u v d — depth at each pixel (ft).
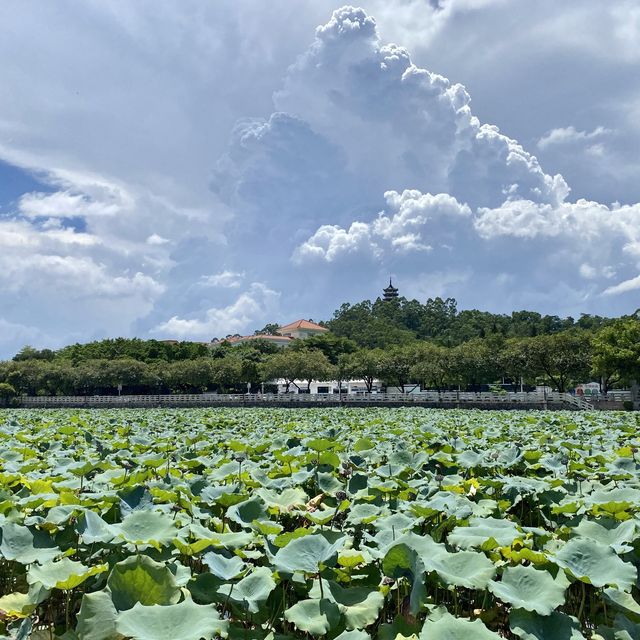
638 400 159.43
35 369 273.13
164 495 20.02
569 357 184.75
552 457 29.48
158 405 226.38
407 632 12.08
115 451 37.14
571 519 18.60
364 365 235.20
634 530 15.60
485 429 55.26
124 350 324.39
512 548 15.10
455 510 17.87
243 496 19.39
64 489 20.74
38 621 14.96
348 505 19.10
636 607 12.72
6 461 31.01
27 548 14.97
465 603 15.38
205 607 11.38
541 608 11.46
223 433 54.44
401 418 77.30
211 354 327.88
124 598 11.84
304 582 13.23
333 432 46.14
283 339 419.54
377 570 14.30
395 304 576.20
